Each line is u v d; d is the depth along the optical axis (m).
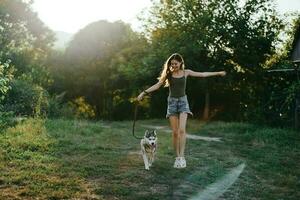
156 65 30.03
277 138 16.47
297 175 10.13
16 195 6.99
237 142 15.65
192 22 29.34
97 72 48.03
